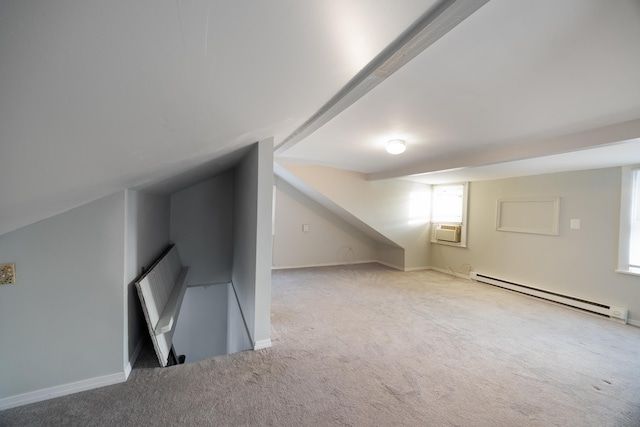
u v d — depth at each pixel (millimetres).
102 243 1840
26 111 658
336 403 1727
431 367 2139
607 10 977
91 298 1816
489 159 2959
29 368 1686
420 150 3096
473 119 2090
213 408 1666
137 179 1865
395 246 5641
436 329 2822
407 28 1053
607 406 1733
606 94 1601
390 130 2445
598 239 3293
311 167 4699
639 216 3004
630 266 3055
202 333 4785
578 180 3475
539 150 2510
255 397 1769
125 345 1938
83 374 1807
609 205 3213
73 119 791
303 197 5633
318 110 1984
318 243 5793
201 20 624
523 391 1868
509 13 1010
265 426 1538
